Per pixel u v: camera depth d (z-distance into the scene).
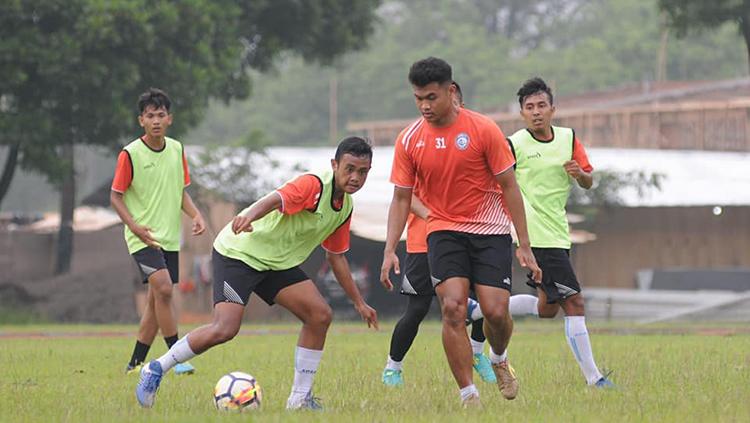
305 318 15.45
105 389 17.95
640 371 19.75
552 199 18.86
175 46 56.88
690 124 87.62
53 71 52.38
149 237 20.66
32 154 55.34
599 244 71.56
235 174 64.50
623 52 134.38
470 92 135.25
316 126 141.50
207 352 25.61
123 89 54.28
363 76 139.88
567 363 21.58
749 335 33.22
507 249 15.52
